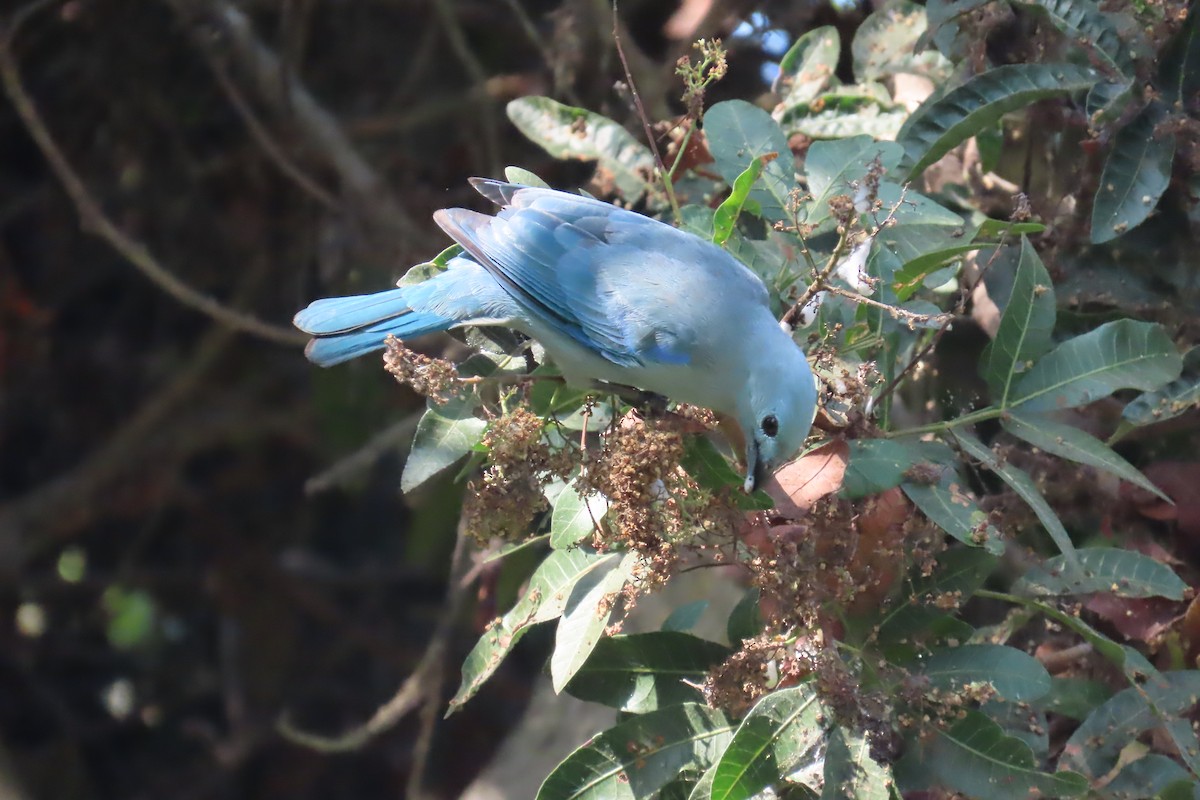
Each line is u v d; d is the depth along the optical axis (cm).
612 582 796
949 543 973
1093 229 895
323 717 1945
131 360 1812
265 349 1784
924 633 796
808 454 772
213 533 1925
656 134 1087
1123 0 948
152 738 1936
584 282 861
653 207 1047
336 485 1652
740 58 1382
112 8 1560
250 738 1919
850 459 777
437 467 814
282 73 1455
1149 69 917
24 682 1894
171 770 1927
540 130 1048
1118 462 812
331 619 1955
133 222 1684
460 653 1870
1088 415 974
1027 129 1057
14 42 1552
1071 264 988
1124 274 968
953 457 830
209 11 1475
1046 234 991
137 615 1942
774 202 898
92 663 1933
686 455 780
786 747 756
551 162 1488
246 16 1565
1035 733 838
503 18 1603
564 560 836
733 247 909
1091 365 836
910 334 990
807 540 770
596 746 809
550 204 904
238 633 1952
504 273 873
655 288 848
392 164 1602
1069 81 929
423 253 1452
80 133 1647
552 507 866
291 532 1947
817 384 820
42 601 1908
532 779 1177
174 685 1950
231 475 1919
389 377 1550
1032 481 895
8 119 1644
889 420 886
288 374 1789
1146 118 908
